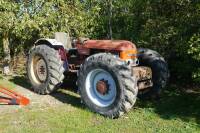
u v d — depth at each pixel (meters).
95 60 6.16
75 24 9.50
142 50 7.20
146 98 7.13
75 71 7.53
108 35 9.48
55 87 7.55
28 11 9.08
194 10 6.69
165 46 7.65
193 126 5.66
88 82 6.38
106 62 5.99
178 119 6.00
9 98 7.08
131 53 6.54
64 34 8.11
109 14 9.45
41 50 7.63
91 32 9.66
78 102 6.99
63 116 6.07
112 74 5.92
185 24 6.86
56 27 9.31
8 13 8.85
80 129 5.47
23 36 9.35
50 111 6.38
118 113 5.89
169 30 7.21
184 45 6.88
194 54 6.16
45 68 7.61
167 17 7.46
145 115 6.18
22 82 9.00
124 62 5.95
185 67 7.41
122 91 5.79
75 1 9.61
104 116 6.07
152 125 5.69
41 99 7.27
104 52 6.69
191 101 7.16
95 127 5.57
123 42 6.56
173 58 7.95
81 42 7.20
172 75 8.63
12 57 10.77
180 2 6.90
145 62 7.08
